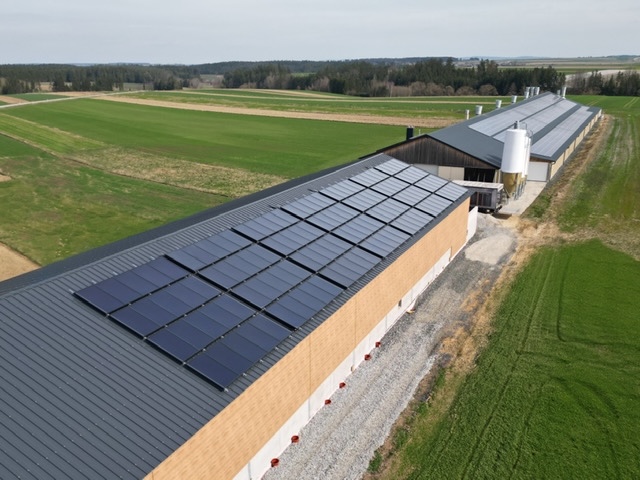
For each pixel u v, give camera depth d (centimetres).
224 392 1538
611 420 2056
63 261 2398
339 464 1850
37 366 1423
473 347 2586
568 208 4900
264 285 2056
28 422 1270
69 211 4962
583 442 1939
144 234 2670
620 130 9569
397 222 2984
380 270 2450
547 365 2423
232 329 1780
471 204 4747
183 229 2277
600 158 7138
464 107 14462
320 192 3073
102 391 1412
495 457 1870
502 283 3300
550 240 4075
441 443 1944
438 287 3241
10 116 11344
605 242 4012
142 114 12619
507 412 2106
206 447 1459
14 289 1733
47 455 1210
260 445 1741
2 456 1177
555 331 2720
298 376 1903
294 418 1950
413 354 2530
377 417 2091
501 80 19175
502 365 2427
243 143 9100
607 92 17238
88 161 7350
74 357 1487
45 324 1571
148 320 1691
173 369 1555
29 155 7556
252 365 1658
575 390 2239
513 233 4247
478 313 2923
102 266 1902
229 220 2464
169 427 1377
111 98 16138
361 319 2362
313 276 2228
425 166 5397
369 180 3494
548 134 6881
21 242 4125
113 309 1691
